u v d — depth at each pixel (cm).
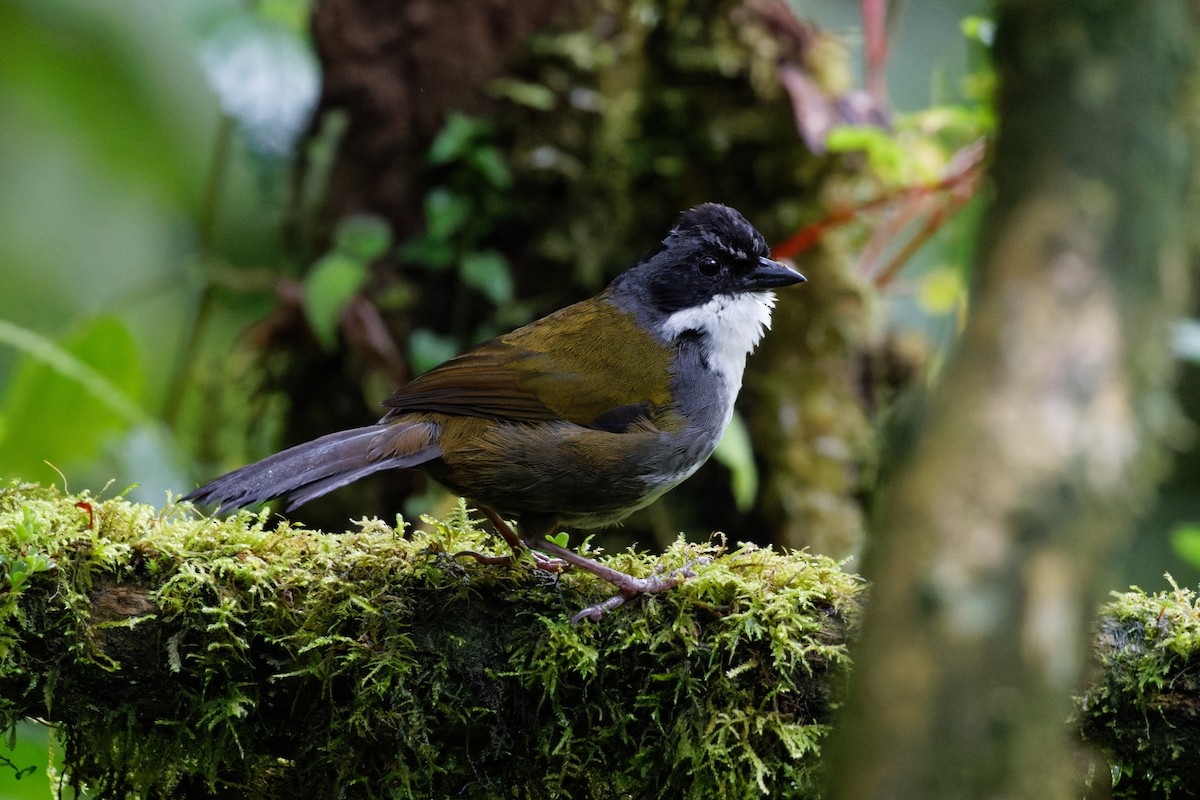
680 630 640
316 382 1199
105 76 1317
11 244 1347
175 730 646
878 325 1214
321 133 1192
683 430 830
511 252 1150
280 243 1297
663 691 646
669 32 1133
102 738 643
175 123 1351
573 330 849
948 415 282
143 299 1358
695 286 862
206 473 1273
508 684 657
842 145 1072
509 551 752
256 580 639
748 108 1147
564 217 1142
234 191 1390
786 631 633
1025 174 283
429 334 1146
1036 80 283
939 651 273
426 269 1154
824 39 1180
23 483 689
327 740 648
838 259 1184
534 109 1135
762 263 879
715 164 1152
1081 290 275
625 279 891
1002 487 272
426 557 679
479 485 802
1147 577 1380
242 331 1266
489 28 1145
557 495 809
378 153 1162
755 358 1170
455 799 660
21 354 1345
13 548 615
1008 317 279
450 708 650
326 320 1085
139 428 1099
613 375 823
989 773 270
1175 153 276
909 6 1528
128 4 1315
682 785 645
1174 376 296
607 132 1138
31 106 1320
